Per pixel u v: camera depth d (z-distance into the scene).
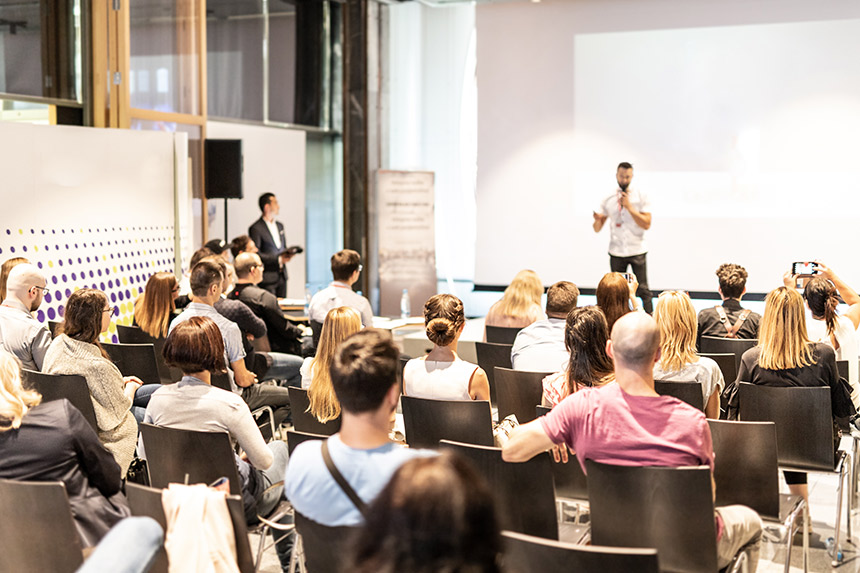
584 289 11.98
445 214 13.11
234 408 3.35
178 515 2.44
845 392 4.04
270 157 11.03
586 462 2.69
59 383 3.92
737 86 11.12
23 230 6.65
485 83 12.22
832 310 4.78
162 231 7.91
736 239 11.29
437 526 1.08
